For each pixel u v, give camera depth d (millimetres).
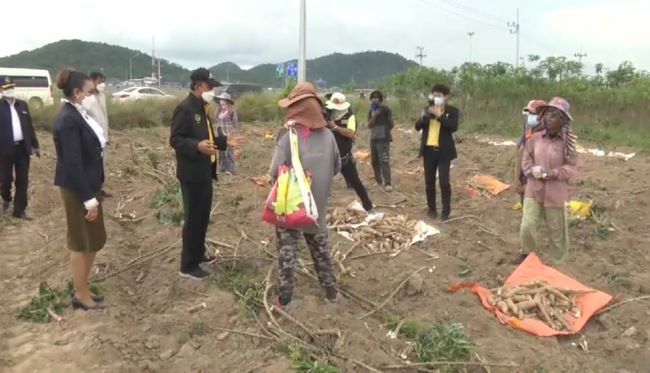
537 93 25797
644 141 19562
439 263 7121
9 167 8891
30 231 8312
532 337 5477
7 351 4945
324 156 5383
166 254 6992
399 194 10625
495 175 12938
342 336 4961
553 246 7078
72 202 5281
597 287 6594
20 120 8742
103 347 4844
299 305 5473
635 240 8125
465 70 27188
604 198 10289
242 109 26750
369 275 6617
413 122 26281
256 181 11266
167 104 24422
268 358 4719
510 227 8781
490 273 6871
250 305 5691
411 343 5062
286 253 5445
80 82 5176
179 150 5910
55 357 4816
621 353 5383
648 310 6004
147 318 5477
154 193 9875
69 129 5125
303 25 28703
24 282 6562
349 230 8008
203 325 5316
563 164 6879
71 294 5840
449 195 8789
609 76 27812
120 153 15289
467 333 5387
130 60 107812
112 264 6746
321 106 5480
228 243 7336
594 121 24266
